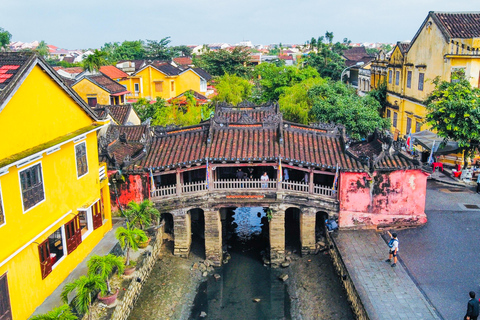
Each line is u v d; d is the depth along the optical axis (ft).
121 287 62.08
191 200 77.97
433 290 58.70
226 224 98.27
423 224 77.46
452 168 109.81
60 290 56.70
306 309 65.72
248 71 252.62
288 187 78.84
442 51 111.24
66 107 60.03
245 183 79.20
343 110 123.95
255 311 66.90
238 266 80.59
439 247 69.92
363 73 184.34
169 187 78.23
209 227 78.84
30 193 51.24
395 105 144.36
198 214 95.91
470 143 96.32
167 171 77.51
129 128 114.11
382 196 76.07
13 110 47.37
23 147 49.52
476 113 89.35
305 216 78.28
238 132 80.43
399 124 141.08
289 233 89.81
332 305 64.75
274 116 81.25
